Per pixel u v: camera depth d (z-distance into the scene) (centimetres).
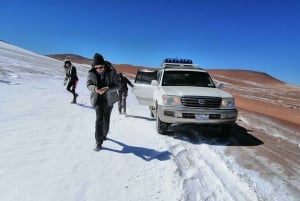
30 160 553
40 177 491
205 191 499
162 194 477
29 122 809
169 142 774
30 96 1235
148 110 1304
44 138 686
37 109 991
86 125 855
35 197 432
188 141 804
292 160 696
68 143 671
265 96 3197
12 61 2936
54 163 552
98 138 642
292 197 496
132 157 627
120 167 566
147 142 751
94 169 544
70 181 489
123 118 1060
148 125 972
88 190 468
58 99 1270
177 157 659
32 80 1852
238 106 1997
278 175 590
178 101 807
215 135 902
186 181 531
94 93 637
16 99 1120
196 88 890
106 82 644
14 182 466
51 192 450
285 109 1997
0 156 557
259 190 515
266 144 838
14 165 525
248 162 660
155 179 528
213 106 809
